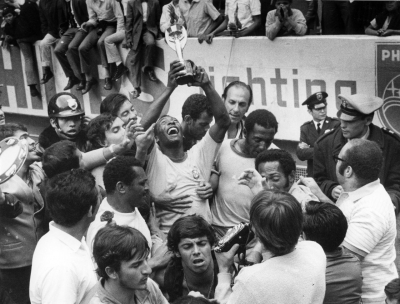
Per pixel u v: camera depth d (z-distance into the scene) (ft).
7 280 16.19
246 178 13.56
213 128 15.62
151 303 10.95
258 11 24.45
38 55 31.89
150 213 15.14
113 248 10.07
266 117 15.52
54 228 11.63
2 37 32.71
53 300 10.84
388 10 21.08
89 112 30.22
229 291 11.14
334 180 16.92
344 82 21.63
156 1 26.78
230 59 24.53
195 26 25.75
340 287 11.28
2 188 15.37
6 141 13.55
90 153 15.97
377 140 16.38
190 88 25.84
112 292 10.39
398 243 19.85
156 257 12.96
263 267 9.54
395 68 20.52
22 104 33.24
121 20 28.04
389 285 11.43
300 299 9.43
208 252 11.94
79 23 29.71
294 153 23.20
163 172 15.42
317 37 22.00
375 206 12.99
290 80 22.97
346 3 23.76
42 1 30.55
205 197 15.44
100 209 13.64
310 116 22.65
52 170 14.69
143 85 27.71
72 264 11.14
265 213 9.53
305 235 11.64
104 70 28.71
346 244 12.92
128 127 15.37
